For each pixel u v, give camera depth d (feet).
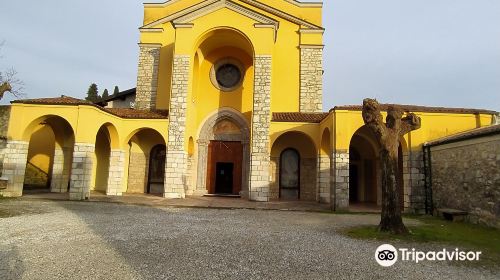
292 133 68.85
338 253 23.43
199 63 72.49
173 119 61.77
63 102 54.03
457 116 51.52
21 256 21.07
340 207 49.62
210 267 19.48
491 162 36.27
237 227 33.04
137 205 49.39
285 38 74.02
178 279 17.34
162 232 29.53
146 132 71.87
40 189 72.23
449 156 44.57
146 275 17.87
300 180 67.77
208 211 45.55
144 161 71.41
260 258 21.63
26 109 54.44
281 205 54.39
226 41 70.28
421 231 32.45
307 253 23.17
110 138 62.49
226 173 72.18
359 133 65.16
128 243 25.04
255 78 62.18
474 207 39.04
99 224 32.81
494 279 18.85
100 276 17.57
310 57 72.95
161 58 76.07
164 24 77.30
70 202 49.85
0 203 46.26
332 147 51.96
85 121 53.83
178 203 52.34
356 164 71.61
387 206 31.76
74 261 20.17
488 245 27.04
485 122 51.26
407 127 34.19
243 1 74.49
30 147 77.97
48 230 29.37
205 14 64.49
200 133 72.33
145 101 74.59
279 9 76.89
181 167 60.70
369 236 29.50
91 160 54.39
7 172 53.52
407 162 50.96
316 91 71.67
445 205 45.19
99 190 72.95
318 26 73.51
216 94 73.72
